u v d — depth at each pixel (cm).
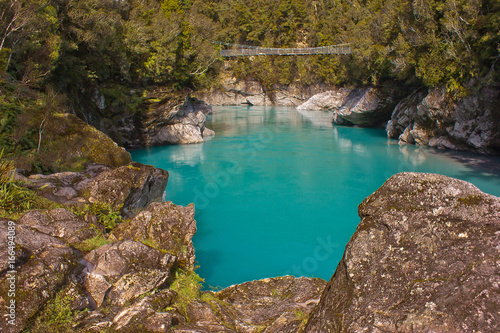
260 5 6906
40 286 443
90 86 2269
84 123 1209
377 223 352
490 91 2178
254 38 6956
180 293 584
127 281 549
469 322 249
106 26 2156
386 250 332
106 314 489
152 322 456
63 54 1903
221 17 6794
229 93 7019
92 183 840
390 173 1959
